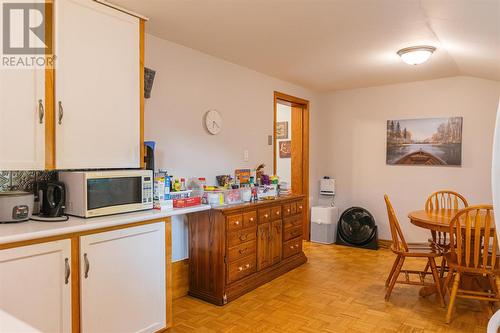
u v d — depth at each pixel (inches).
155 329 88.0
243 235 120.2
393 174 185.0
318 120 208.7
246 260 121.6
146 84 106.3
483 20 88.3
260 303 112.3
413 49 119.8
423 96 175.5
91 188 78.8
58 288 68.2
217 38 113.2
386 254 171.6
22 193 73.6
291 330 94.3
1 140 68.7
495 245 95.3
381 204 188.9
